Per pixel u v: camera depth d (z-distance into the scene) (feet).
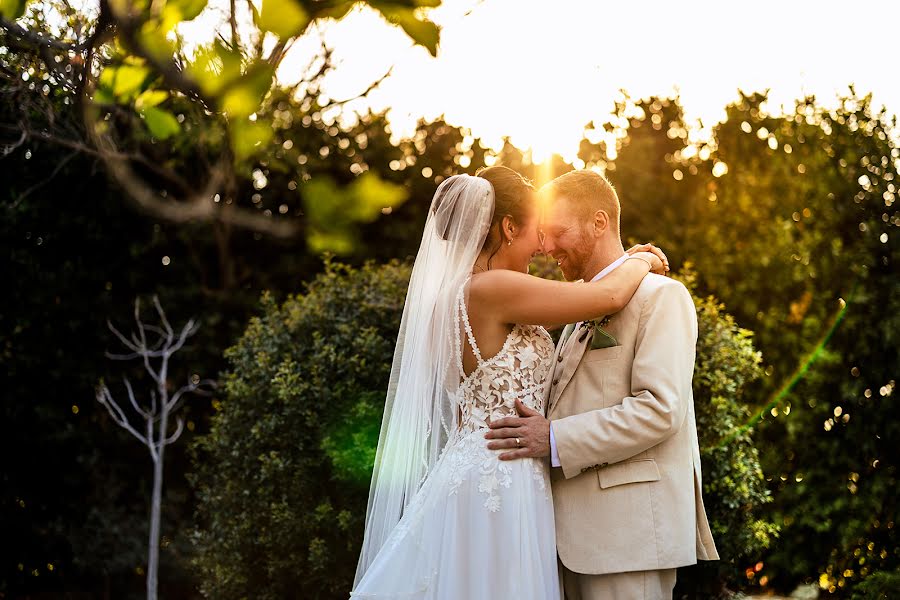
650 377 7.47
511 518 7.48
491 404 7.86
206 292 23.66
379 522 8.41
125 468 22.48
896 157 17.94
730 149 23.85
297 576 14.79
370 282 16.24
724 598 14.49
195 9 3.13
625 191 24.81
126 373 22.81
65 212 22.16
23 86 8.87
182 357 23.13
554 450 7.57
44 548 21.48
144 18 3.14
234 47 3.00
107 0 3.16
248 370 16.12
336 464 14.29
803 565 16.53
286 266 24.57
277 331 16.17
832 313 17.99
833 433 17.15
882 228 17.65
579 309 7.57
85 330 22.56
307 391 14.92
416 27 2.96
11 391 21.53
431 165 25.96
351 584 14.30
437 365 8.02
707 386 13.82
